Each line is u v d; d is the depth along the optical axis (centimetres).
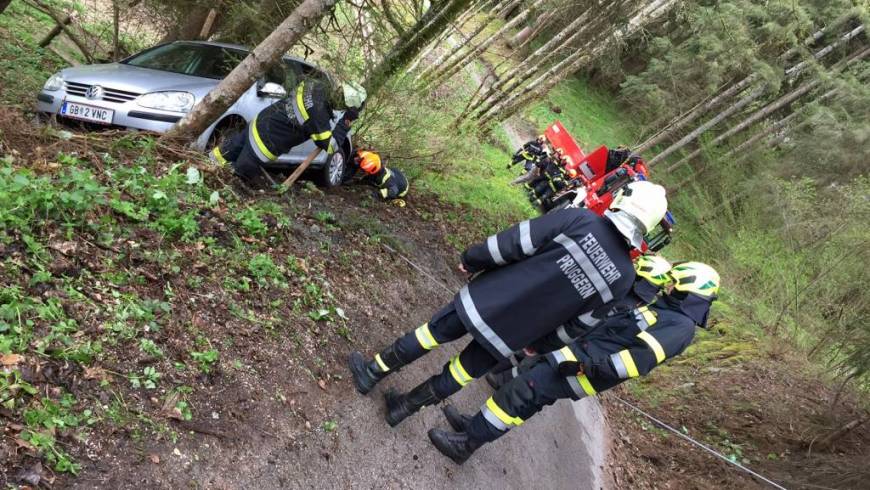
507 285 325
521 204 1059
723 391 888
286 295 412
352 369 382
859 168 1650
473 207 927
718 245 1717
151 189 419
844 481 668
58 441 234
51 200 344
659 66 1781
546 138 720
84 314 294
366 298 491
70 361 266
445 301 597
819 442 772
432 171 946
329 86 598
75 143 471
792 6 1466
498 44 1802
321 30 580
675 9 1411
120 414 261
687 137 1898
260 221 475
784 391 922
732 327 1180
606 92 2342
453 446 397
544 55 1223
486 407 391
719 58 1616
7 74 657
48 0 888
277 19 682
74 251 329
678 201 1886
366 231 603
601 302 322
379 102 754
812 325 1287
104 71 601
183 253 385
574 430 601
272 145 538
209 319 345
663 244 476
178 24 868
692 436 747
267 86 632
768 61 1636
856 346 855
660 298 386
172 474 253
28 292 288
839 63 1753
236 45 715
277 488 285
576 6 1059
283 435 311
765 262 1525
